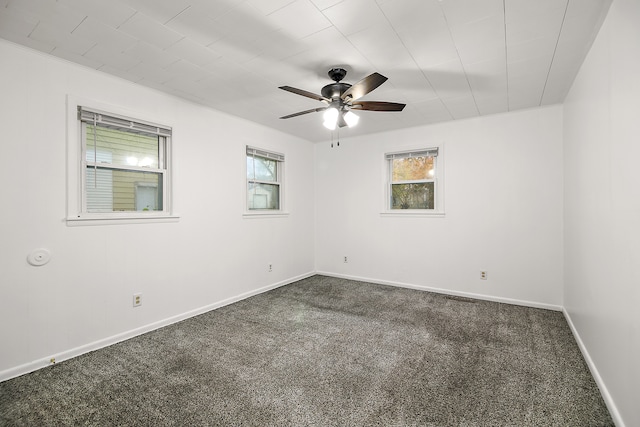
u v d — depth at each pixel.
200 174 3.35
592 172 2.15
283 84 2.81
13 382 2.04
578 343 2.51
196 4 1.70
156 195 3.03
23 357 2.14
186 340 2.68
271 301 3.78
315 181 5.25
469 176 3.88
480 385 1.98
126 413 1.74
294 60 2.36
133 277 2.77
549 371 2.14
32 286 2.19
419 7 1.73
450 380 2.04
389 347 2.53
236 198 3.79
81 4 1.70
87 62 2.38
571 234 2.90
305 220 5.04
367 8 1.74
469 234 3.89
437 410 1.74
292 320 3.14
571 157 2.89
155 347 2.54
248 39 2.07
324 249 5.18
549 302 3.44
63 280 2.34
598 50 1.97
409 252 4.34
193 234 3.28
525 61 2.37
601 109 1.93
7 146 2.07
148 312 2.88
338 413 1.73
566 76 2.63
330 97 2.58
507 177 3.65
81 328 2.43
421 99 3.20
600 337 1.94
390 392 1.92
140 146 2.90
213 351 2.47
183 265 3.18
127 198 2.81
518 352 2.42
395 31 1.97
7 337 2.08
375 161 4.62
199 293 3.34
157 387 1.98
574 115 2.73
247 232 3.95
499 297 3.71
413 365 2.24
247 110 3.55
